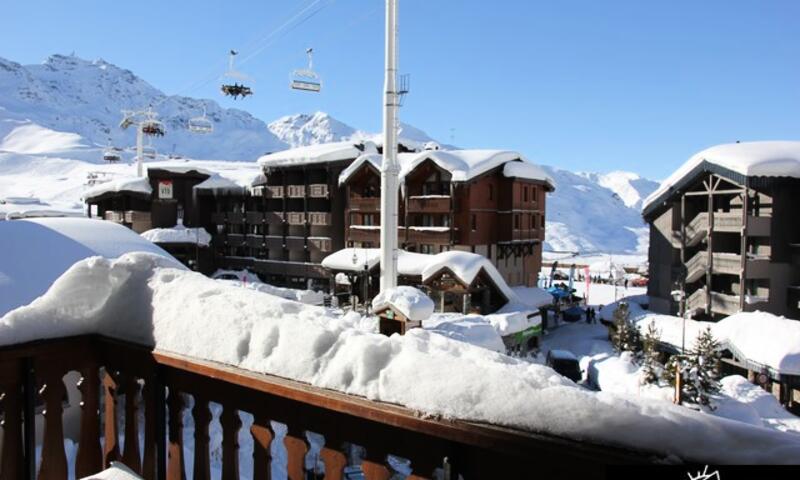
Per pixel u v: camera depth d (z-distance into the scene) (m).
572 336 28.53
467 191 30.00
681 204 28.25
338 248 36.97
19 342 2.79
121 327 3.00
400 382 1.91
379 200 33.38
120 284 3.12
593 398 1.59
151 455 2.89
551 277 43.25
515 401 1.66
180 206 44.97
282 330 2.38
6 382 2.81
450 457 1.83
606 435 1.50
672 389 16.83
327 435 2.21
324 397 2.05
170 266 3.26
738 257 24.55
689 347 20.77
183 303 2.82
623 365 20.06
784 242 24.25
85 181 96.50
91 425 3.16
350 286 32.81
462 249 30.20
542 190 35.84
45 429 2.98
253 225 41.59
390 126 17.03
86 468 3.14
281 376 2.25
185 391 2.76
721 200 27.25
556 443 1.56
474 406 1.72
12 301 10.96
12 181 107.31
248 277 39.22
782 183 24.02
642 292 44.47
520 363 2.08
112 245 14.91
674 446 1.42
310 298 28.52
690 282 27.52
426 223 32.00
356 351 2.09
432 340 2.34
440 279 26.80
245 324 2.52
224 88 26.89
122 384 3.07
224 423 2.59
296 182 39.16
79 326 3.02
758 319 20.70
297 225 39.06
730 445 1.39
